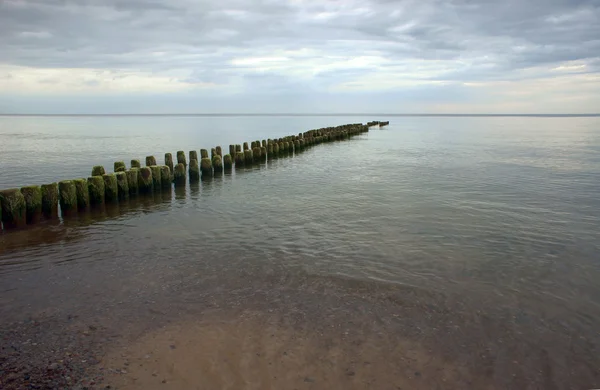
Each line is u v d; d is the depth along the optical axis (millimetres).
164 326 5461
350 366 4602
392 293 6422
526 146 34281
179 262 7801
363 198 13352
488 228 9914
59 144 37219
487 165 21766
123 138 46156
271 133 57000
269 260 7844
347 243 8812
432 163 22672
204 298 6281
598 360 4797
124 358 4742
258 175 18422
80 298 6340
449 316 5738
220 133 57125
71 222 10648
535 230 9758
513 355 4871
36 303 6184
